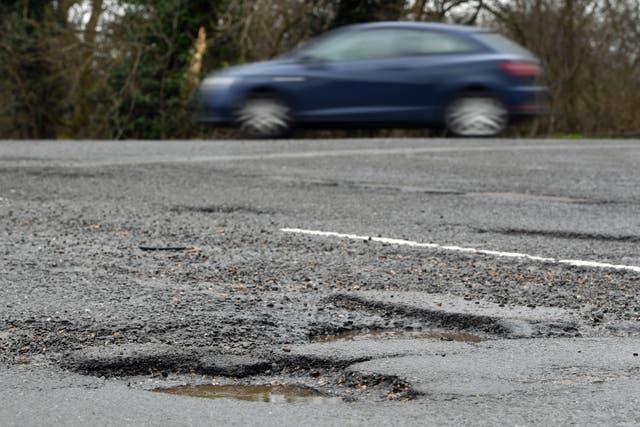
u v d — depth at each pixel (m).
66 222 7.12
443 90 16.75
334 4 35.03
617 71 37.22
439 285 5.10
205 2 33.41
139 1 33.03
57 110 36.09
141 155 12.66
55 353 3.82
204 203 8.26
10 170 10.57
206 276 5.29
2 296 4.74
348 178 10.30
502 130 16.81
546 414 3.09
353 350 3.85
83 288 4.94
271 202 8.38
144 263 5.64
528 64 16.89
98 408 3.16
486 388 3.36
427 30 17.05
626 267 5.62
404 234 6.78
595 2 36.97
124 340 3.98
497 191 9.34
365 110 16.95
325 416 3.07
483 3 36.84
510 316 4.44
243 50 33.25
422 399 3.26
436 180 10.22
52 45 34.06
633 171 11.29
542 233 6.88
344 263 5.70
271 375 3.62
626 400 3.23
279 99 17.09
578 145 15.44
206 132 33.97
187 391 3.40
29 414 3.11
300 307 4.59
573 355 3.80
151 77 33.38
